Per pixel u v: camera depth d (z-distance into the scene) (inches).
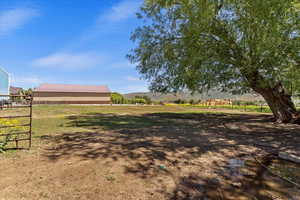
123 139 191.5
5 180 92.9
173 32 342.0
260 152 153.0
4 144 143.5
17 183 90.0
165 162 124.4
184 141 188.5
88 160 124.3
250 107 789.2
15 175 99.0
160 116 460.4
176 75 341.4
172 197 80.7
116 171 107.0
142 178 98.9
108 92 1240.2
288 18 247.4
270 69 269.6
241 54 293.4
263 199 80.6
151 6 357.7
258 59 271.1
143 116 458.3
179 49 320.8
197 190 87.6
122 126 286.8
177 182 95.6
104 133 223.5
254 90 347.3
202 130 258.8
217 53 298.8
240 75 304.8
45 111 567.5
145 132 236.2
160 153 143.8
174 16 321.7
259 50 252.4
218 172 110.0
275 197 82.3
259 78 301.9
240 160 132.7
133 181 95.1
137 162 122.6
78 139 187.3
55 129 248.8
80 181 93.6
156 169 111.9
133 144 170.1
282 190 88.6
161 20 350.9
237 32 283.7
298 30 247.6
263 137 214.1
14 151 141.2
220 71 305.3
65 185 89.0
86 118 396.8
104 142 175.2
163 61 356.5
